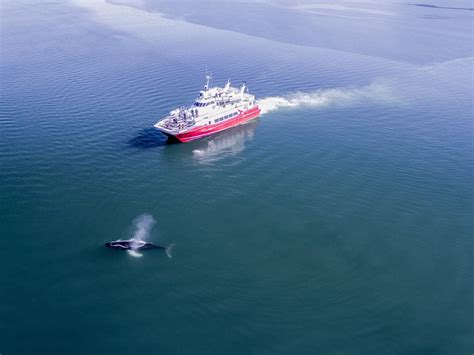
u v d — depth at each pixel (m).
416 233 85.38
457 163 111.69
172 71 171.75
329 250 80.06
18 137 114.19
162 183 99.00
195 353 59.88
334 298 69.56
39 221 83.00
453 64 194.75
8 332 61.22
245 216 88.56
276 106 146.38
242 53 199.00
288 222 87.19
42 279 70.06
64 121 125.00
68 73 164.62
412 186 101.12
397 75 178.75
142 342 61.00
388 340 62.81
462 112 143.88
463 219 89.81
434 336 63.56
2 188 92.38
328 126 132.25
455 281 73.69
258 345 61.38
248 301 68.38
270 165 109.19
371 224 87.56
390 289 71.75
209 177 102.75
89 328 62.50
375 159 112.88
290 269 75.06
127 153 110.94
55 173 99.38
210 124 124.12
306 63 188.50
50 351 59.00
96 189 94.56
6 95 141.12
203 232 83.06
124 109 135.50
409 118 138.75
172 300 67.81
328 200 95.00
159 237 81.00
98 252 76.19
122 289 69.19
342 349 61.22
